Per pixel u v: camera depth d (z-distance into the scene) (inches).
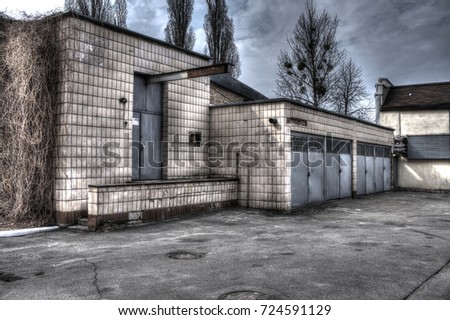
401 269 196.4
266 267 199.6
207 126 494.0
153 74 417.7
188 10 1085.8
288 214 418.0
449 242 268.2
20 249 244.1
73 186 331.6
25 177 332.2
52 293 159.0
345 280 177.0
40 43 330.6
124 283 171.8
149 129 428.1
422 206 511.2
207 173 491.2
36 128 331.0
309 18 1059.3
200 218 381.7
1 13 337.1
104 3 920.3
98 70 356.5
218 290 162.2
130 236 289.4
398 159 861.8
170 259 217.5
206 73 373.7
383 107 892.0
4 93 339.9
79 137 337.4
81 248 247.1
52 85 334.0
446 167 817.5
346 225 345.7
